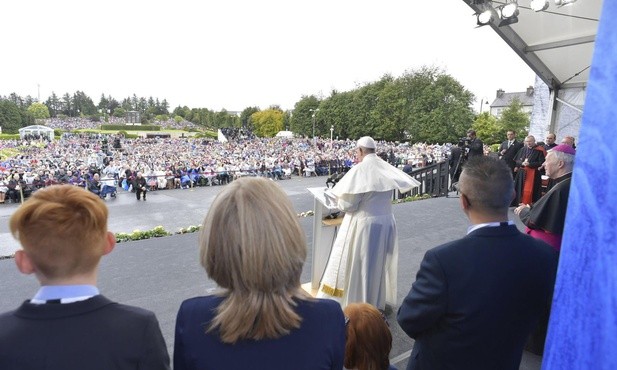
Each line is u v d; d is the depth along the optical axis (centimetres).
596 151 66
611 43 64
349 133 5981
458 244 145
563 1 664
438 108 4784
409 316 148
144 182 1522
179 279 463
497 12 760
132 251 573
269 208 96
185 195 1655
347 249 330
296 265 98
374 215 325
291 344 94
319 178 2344
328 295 341
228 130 8781
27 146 4388
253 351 92
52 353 85
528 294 140
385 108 5228
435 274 142
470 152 991
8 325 88
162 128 10175
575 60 840
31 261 93
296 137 7294
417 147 3856
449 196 984
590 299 66
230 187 101
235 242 92
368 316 179
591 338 65
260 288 93
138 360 92
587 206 68
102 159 2766
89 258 96
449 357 144
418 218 735
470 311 137
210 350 93
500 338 140
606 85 65
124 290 430
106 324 92
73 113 12569
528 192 753
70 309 91
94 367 87
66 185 103
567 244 73
